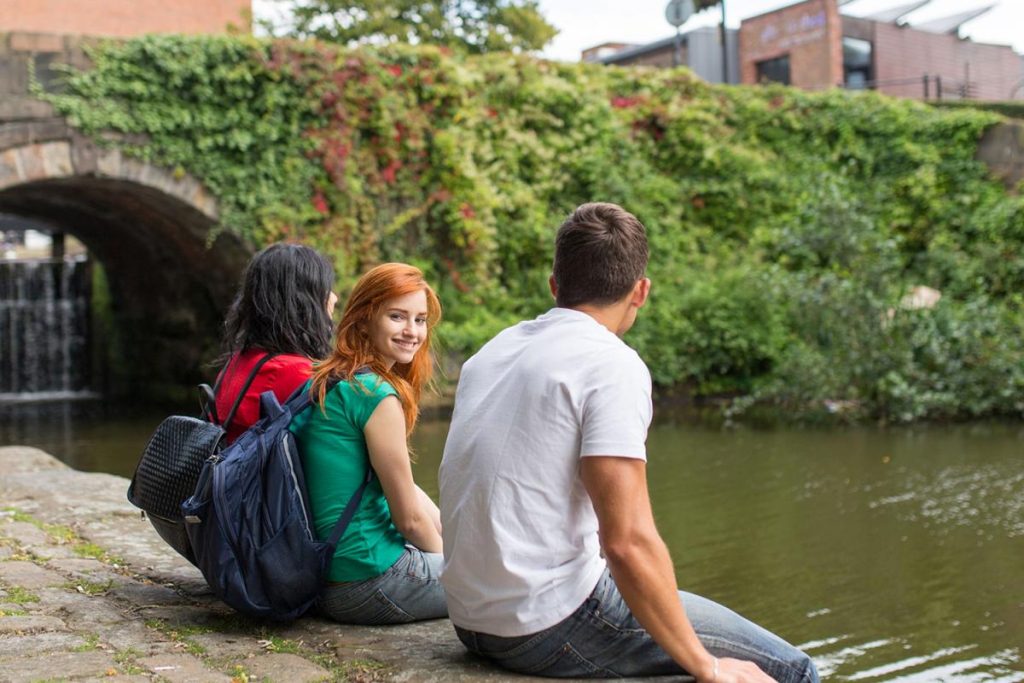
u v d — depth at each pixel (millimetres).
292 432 3012
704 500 9297
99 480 5926
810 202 17828
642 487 2338
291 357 3193
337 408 2979
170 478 3049
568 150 17766
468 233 16281
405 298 3025
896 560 7293
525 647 2566
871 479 10172
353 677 2721
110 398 20188
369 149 15648
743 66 30578
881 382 14367
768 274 16797
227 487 2891
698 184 18797
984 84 32625
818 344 15852
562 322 2547
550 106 17609
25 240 32375
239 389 3193
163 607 3434
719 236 18828
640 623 2348
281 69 14570
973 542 7758
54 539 4469
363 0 22406
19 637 3070
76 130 13516
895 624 5984
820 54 28484
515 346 2619
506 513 2494
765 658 2584
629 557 2291
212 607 3430
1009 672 5250
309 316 3250
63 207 17859
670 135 18641
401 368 3121
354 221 15273
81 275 21969
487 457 2512
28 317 21141
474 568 2551
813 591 6617
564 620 2527
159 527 3162
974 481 10023
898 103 19766
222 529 2883
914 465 10930
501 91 17016
